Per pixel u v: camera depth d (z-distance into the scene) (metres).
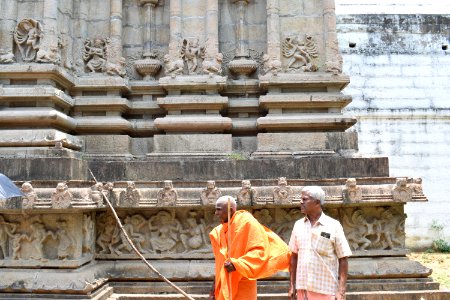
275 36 9.84
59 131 9.19
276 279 8.46
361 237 8.65
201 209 8.65
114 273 8.52
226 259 5.80
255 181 8.56
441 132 18.09
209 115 9.77
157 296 8.15
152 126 9.94
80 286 7.65
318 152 9.28
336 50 9.82
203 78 9.74
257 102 9.95
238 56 10.16
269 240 6.13
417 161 18.02
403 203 8.58
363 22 18.80
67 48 9.86
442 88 18.34
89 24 10.38
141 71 10.25
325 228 5.80
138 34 10.54
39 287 7.69
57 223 8.08
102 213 8.81
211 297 6.30
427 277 8.50
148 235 8.76
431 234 17.89
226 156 9.31
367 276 8.37
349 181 8.31
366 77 18.45
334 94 9.73
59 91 9.21
